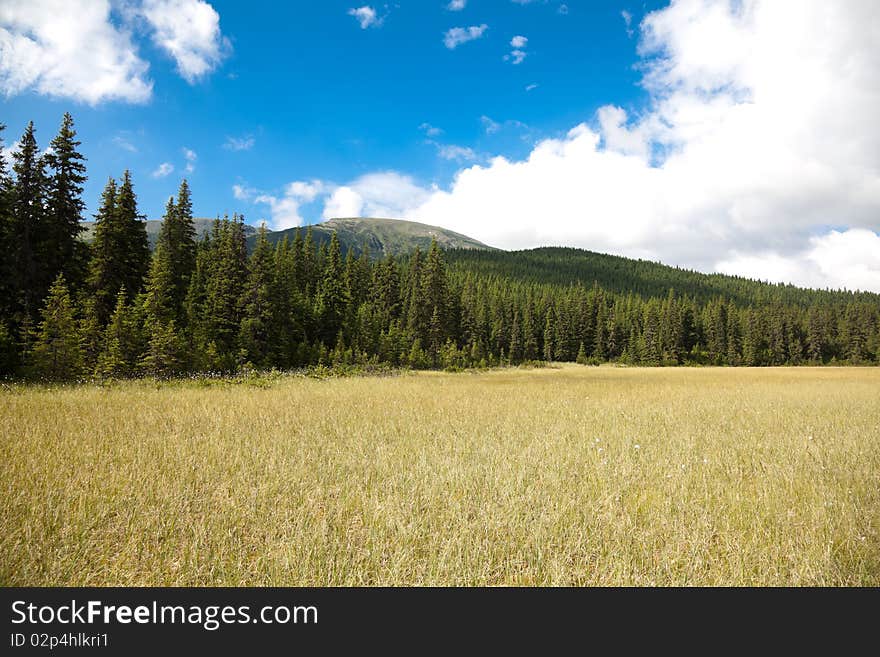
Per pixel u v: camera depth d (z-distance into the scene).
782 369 62.75
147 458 6.94
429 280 63.41
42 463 6.43
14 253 25.69
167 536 4.44
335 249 66.88
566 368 69.44
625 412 13.73
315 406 13.64
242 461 6.98
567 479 6.44
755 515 5.16
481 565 3.94
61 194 27.67
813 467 7.26
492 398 17.55
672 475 6.69
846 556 4.29
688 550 4.30
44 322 21.33
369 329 53.06
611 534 4.60
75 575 3.72
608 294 136.50
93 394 15.61
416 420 11.33
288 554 3.96
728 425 11.48
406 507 5.09
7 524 4.38
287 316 41.84
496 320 86.62
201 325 33.41
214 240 48.75
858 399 18.47
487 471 6.71
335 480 6.28
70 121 28.47
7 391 16.20
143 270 33.50
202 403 13.58
